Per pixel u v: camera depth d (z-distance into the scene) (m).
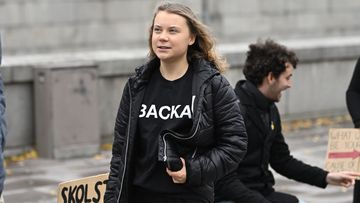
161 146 4.48
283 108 13.70
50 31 19.77
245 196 5.59
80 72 11.50
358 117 6.89
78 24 20.11
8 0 19.22
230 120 4.61
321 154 11.88
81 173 10.71
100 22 20.38
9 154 11.41
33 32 19.55
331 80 14.20
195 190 4.57
